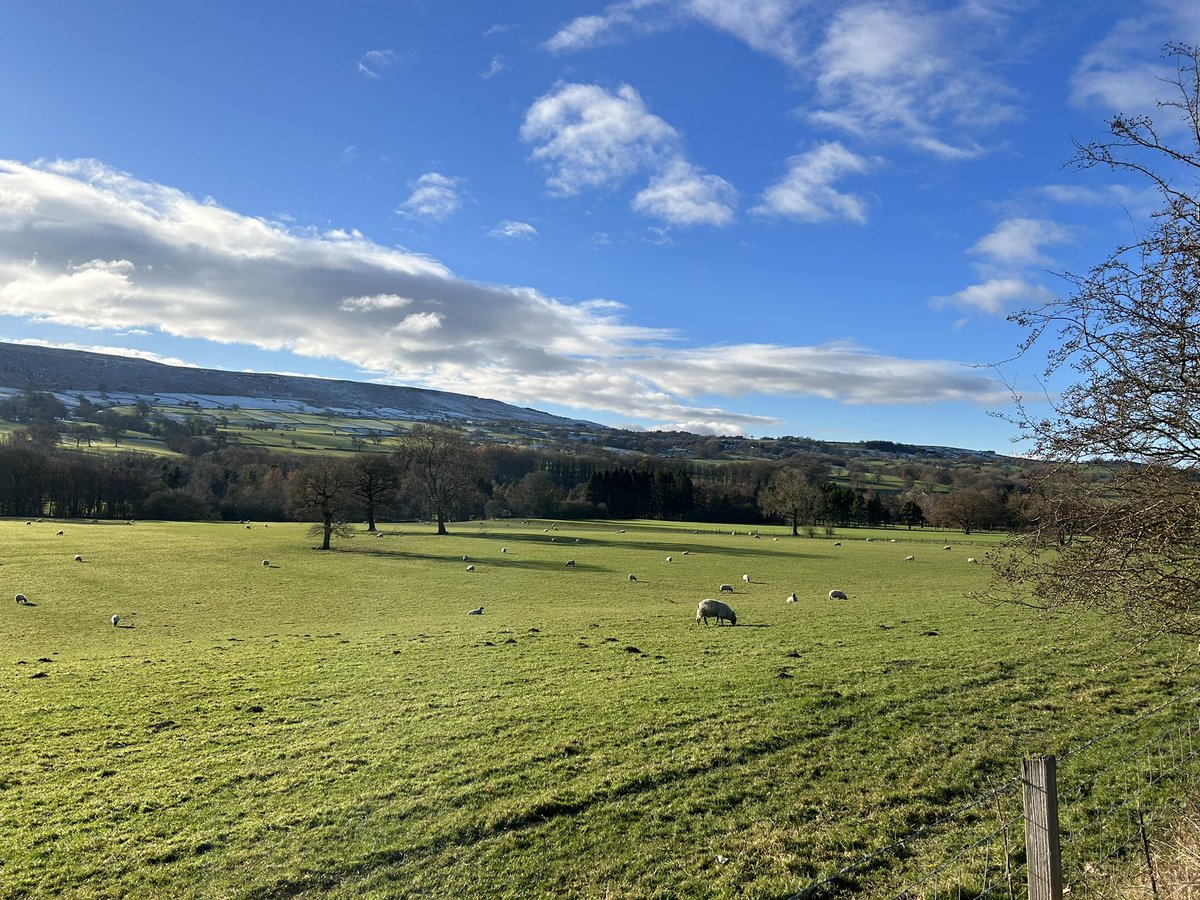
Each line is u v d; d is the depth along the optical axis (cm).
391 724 1664
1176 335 739
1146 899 734
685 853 1020
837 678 1883
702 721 1566
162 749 1525
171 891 979
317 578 5397
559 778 1291
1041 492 853
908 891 866
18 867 1048
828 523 11625
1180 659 1688
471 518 12950
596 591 4912
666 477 14962
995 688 1723
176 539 7988
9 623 3481
